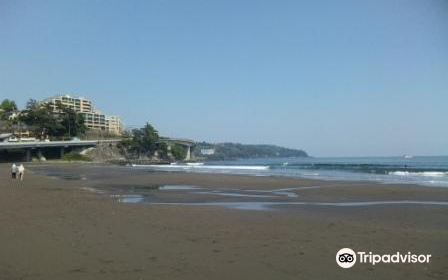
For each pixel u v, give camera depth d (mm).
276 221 14250
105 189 30734
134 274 7961
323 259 8938
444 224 14023
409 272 8023
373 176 50281
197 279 7676
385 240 10898
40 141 134750
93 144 153750
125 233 11820
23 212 15992
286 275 7887
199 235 11570
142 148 178250
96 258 9094
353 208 18984
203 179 43250
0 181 39250
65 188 30797
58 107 166125
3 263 8711
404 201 22297
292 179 42719
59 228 12539
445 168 76188
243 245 10305
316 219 14922
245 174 56312
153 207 18109
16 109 182750
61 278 7738
